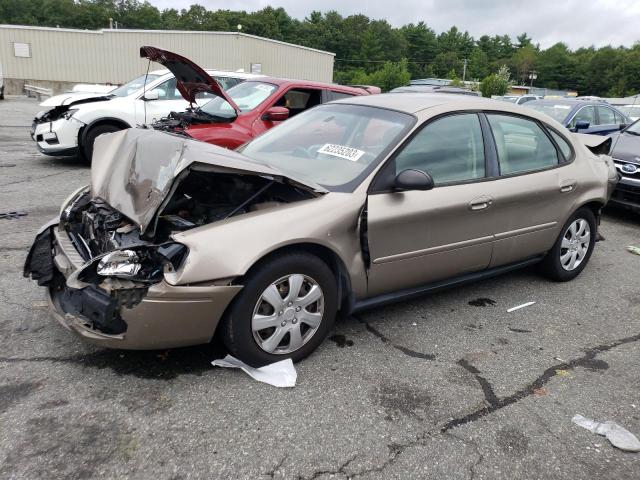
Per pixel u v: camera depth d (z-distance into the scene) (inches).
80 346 127.3
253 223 115.0
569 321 160.9
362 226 127.6
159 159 128.8
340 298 131.7
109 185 139.1
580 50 5310.0
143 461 93.0
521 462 99.3
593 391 124.0
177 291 105.0
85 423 101.3
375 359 131.3
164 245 108.4
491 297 175.3
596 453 103.0
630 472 98.5
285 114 274.5
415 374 125.9
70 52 1286.9
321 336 129.0
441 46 5216.5
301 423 105.6
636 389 125.7
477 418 111.1
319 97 306.7
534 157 170.4
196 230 111.3
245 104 286.5
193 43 1321.4
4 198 261.1
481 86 2142.0
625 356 141.3
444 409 113.3
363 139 144.6
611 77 4549.7
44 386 111.7
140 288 106.0
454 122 150.8
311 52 1472.7
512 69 4995.1
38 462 91.2
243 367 120.0
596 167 190.2
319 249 124.1
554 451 102.7
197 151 119.4
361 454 98.3
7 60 1256.8
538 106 416.8
